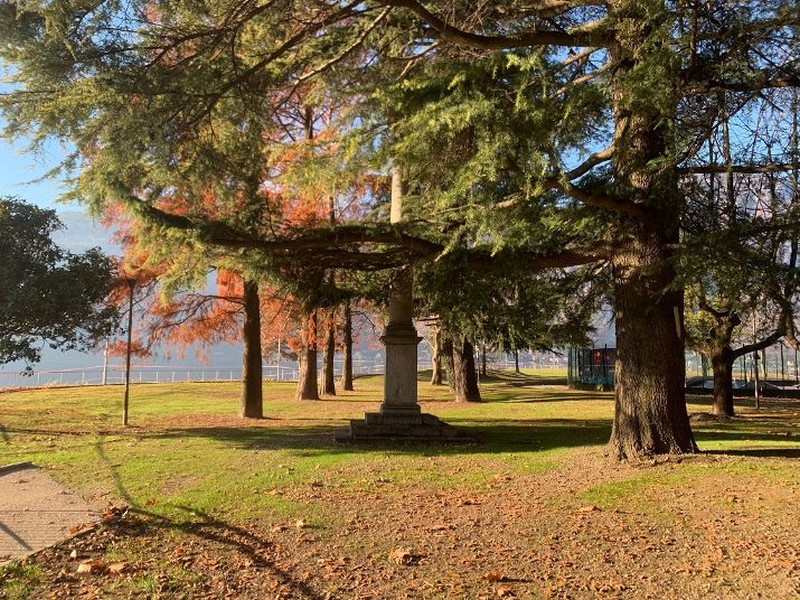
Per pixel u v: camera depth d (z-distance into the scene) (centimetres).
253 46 880
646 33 777
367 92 964
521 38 847
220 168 902
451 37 812
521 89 664
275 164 1377
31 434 1403
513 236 859
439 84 767
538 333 1617
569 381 3959
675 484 766
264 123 921
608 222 938
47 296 1414
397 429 1245
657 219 903
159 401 2480
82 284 1447
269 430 1484
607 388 3641
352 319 3117
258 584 478
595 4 867
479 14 882
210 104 819
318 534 598
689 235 932
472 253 1015
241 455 1068
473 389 2638
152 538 584
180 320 1877
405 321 1309
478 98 689
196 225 930
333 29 941
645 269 796
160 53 766
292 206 1695
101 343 1770
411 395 1280
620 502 701
